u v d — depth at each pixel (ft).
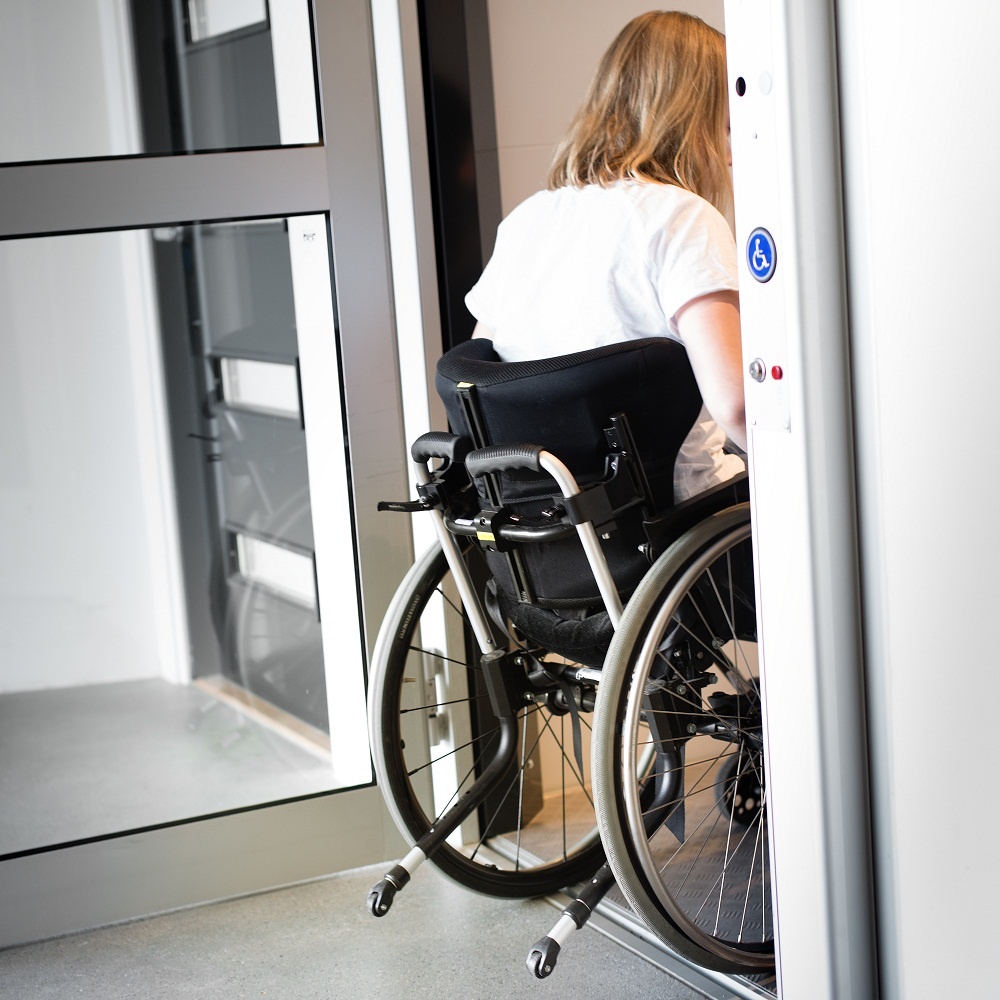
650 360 5.11
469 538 6.21
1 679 8.52
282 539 8.07
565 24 7.46
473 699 7.42
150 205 6.42
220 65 7.88
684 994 5.75
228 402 8.57
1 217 6.20
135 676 8.77
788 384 3.64
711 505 5.50
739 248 3.76
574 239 5.61
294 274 7.26
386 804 6.86
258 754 8.01
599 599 5.60
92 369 8.57
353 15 6.72
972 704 3.46
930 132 3.31
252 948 6.46
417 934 6.49
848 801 3.79
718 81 5.71
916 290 3.41
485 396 5.36
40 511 8.58
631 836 5.25
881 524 3.62
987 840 3.47
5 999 6.09
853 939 3.86
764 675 3.93
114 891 6.82
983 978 3.56
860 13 3.41
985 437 3.30
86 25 8.14
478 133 6.98
